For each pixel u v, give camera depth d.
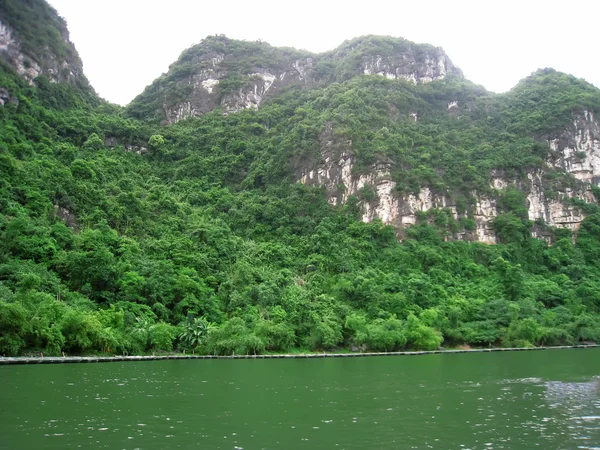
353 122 142.88
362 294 97.31
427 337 87.19
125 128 150.00
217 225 117.75
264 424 27.73
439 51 196.25
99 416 28.88
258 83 195.62
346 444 23.69
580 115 159.88
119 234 100.06
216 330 75.12
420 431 26.31
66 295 72.00
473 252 129.50
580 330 99.31
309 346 84.00
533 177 148.62
